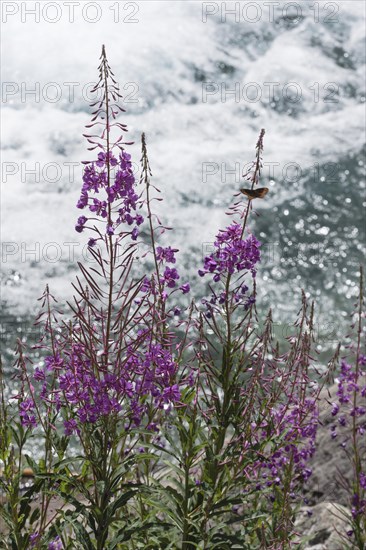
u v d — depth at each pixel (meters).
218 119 23.19
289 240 19.34
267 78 24.52
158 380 5.69
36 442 12.38
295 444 6.43
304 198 20.55
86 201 5.55
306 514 8.66
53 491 5.61
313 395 6.46
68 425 5.61
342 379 7.24
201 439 6.20
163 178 20.98
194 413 5.84
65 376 5.54
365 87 24.45
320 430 9.46
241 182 21.02
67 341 5.69
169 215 19.92
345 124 23.05
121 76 23.97
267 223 19.84
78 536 5.61
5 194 20.19
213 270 6.04
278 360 6.20
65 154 21.72
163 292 6.00
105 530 5.64
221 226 19.72
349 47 25.52
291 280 18.14
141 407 5.60
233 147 22.30
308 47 25.52
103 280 17.69
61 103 23.19
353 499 7.27
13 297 17.02
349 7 26.39
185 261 18.56
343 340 15.42
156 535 6.08
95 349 5.54
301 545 6.61
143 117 23.09
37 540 5.84
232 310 6.08
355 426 7.32
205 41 25.23
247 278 18.12
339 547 8.16
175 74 24.28
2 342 15.34
